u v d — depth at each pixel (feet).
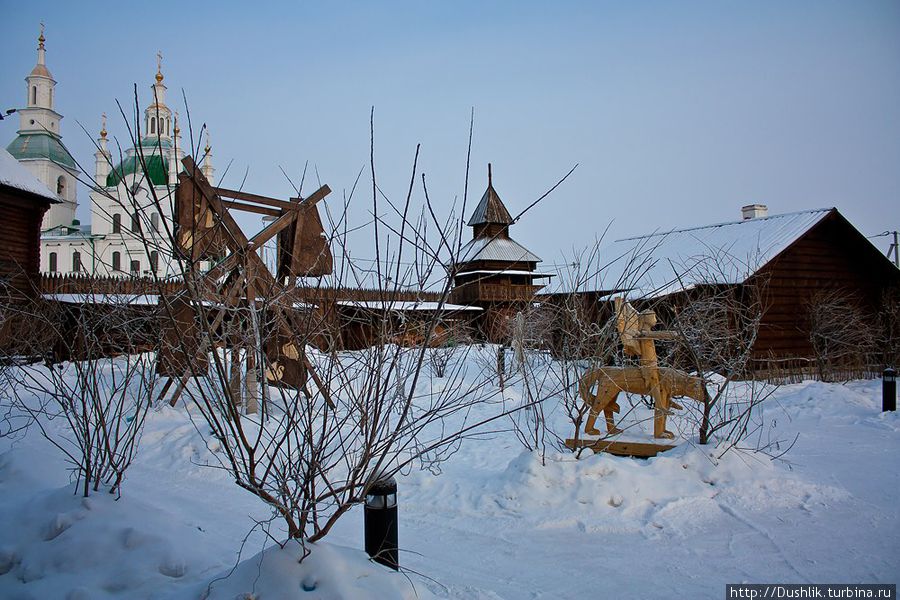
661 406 25.38
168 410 32.58
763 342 70.03
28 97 199.41
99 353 20.99
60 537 15.06
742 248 74.49
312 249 33.86
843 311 70.28
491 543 18.42
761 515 20.06
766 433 32.94
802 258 74.02
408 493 23.16
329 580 11.43
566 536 18.88
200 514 20.48
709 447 23.47
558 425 34.19
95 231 174.29
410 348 14.87
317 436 24.95
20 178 76.02
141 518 16.12
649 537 18.60
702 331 27.25
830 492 21.84
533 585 15.43
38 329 31.83
